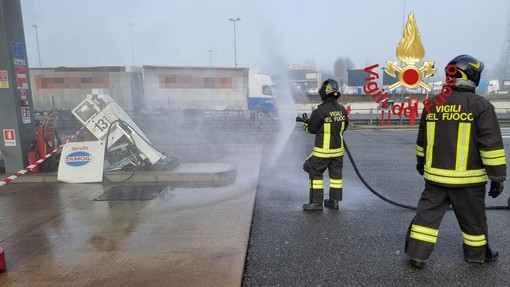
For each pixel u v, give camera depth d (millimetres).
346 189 5043
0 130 5480
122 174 5211
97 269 2707
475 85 2631
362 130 13039
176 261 2818
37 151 5570
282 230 3521
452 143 2568
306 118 4113
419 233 2732
